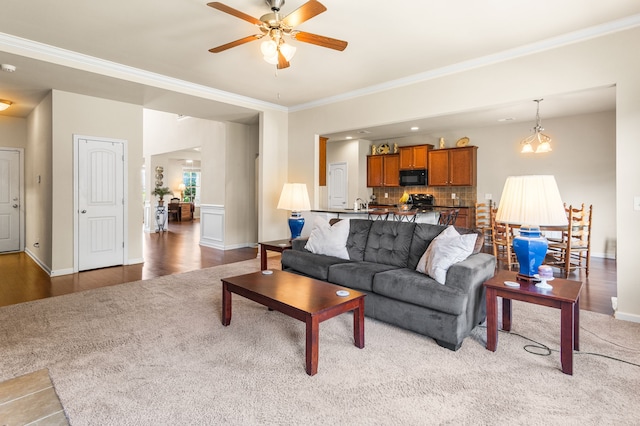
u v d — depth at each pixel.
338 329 2.86
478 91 4.01
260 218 5.99
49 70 3.95
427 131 7.79
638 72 3.04
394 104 4.78
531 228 2.54
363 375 2.14
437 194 8.05
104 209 5.14
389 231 3.55
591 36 3.27
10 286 4.12
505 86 3.81
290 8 2.93
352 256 3.69
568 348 2.15
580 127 6.25
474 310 2.70
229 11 2.50
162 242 7.84
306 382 2.06
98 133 5.04
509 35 3.41
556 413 1.78
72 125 4.80
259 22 2.66
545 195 2.34
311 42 2.90
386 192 8.92
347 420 1.72
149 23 3.21
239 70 4.39
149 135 9.83
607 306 3.46
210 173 7.34
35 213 5.70
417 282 2.69
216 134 7.18
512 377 2.13
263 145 5.91
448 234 2.97
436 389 2.00
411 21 3.14
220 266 5.27
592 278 4.55
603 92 4.83
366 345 2.56
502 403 1.86
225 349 2.48
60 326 2.88
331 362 2.30
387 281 2.83
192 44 3.66
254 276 3.02
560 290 2.34
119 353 2.41
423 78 4.44
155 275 4.70
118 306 3.39
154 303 3.49
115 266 5.24
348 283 3.13
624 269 3.08
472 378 2.12
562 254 5.45
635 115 3.05
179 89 4.78
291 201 4.66
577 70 3.36
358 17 3.08
